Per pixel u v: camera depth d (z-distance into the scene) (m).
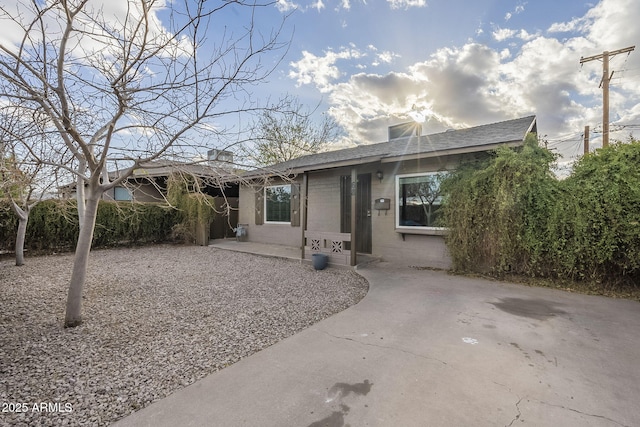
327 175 8.57
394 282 5.27
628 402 1.92
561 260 4.88
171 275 6.06
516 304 4.02
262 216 10.40
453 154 5.93
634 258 4.35
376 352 2.66
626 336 2.97
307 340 2.95
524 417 1.79
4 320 3.51
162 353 2.75
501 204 5.14
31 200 6.43
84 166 3.78
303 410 1.87
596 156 5.02
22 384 2.22
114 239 9.99
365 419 1.78
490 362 2.46
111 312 3.86
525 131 5.93
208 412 1.87
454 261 5.95
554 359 2.50
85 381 2.27
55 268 6.57
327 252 6.92
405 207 6.96
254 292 4.87
